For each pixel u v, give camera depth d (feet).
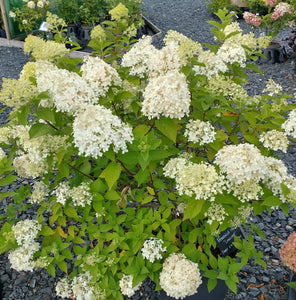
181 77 2.83
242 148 2.78
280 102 3.76
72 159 4.24
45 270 4.34
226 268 3.06
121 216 3.44
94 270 3.26
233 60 4.11
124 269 3.26
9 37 12.44
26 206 3.95
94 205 3.32
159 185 3.36
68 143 3.10
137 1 12.46
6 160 3.38
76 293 3.43
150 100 2.89
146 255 3.10
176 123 3.43
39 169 3.31
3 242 3.32
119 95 3.40
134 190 3.66
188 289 3.01
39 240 4.75
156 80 2.88
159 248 3.14
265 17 10.16
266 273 4.14
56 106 2.98
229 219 3.00
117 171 2.74
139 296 3.94
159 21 15.21
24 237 3.34
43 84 2.86
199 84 3.93
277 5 9.78
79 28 12.75
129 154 2.80
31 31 12.83
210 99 3.46
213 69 3.89
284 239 4.65
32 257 3.45
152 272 3.18
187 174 2.73
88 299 3.36
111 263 3.26
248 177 2.68
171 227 3.29
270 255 4.41
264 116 3.31
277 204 2.89
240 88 3.62
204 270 3.17
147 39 3.65
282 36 12.44
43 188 3.85
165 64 3.30
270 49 10.19
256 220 4.97
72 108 2.86
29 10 12.21
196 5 17.74
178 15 16.14
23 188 4.09
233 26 4.55
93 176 3.88
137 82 3.71
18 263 3.36
